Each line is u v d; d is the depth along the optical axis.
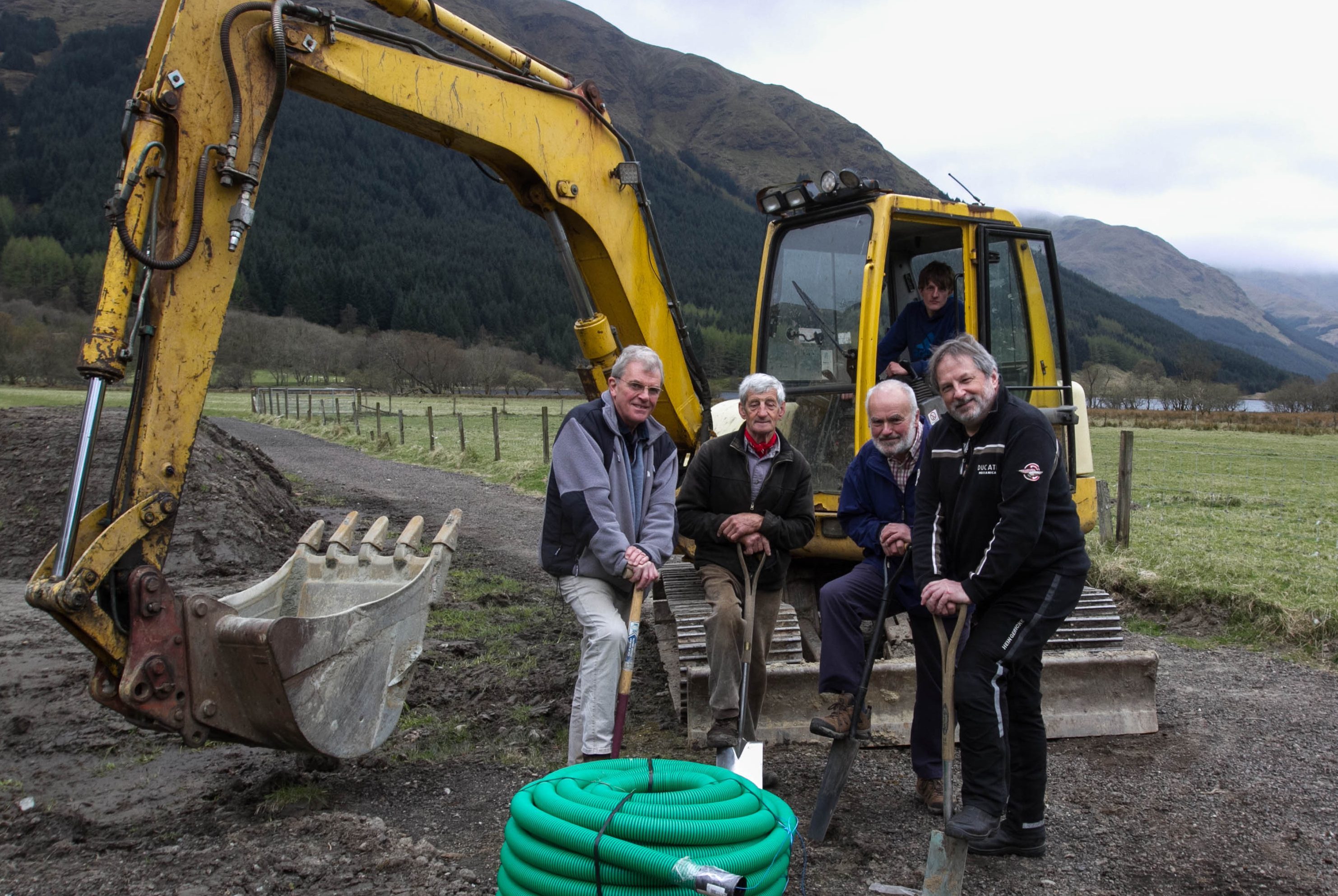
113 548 3.35
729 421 6.32
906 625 5.09
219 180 3.75
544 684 5.43
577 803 2.32
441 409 49.94
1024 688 3.46
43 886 3.09
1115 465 20.98
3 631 6.38
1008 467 3.35
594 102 5.18
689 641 4.75
